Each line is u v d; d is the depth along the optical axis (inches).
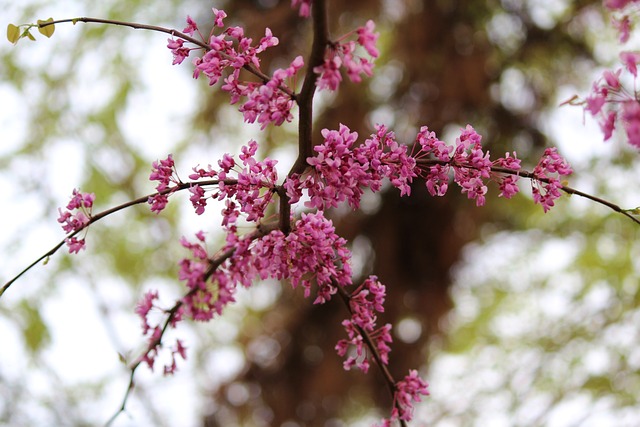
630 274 245.6
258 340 230.4
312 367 225.1
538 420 221.8
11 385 246.4
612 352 229.6
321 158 56.1
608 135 48.0
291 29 212.8
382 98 229.5
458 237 217.6
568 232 256.5
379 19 220.8
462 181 61.5
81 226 60.9
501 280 271.9
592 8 217.6
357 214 216.8
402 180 58.2
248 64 56.7
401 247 216.2
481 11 225.1
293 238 57.5
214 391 231.9
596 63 226.4
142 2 258.4
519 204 238.5
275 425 225.1
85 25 251.0
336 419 231.0
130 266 266.1
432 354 239.8
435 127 215.2
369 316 66.6
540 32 225.6
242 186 58.8
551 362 234.7
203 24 228.2
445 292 219.8
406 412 69.0
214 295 61.2
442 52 216.2
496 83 225.6
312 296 223.6
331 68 52.2
